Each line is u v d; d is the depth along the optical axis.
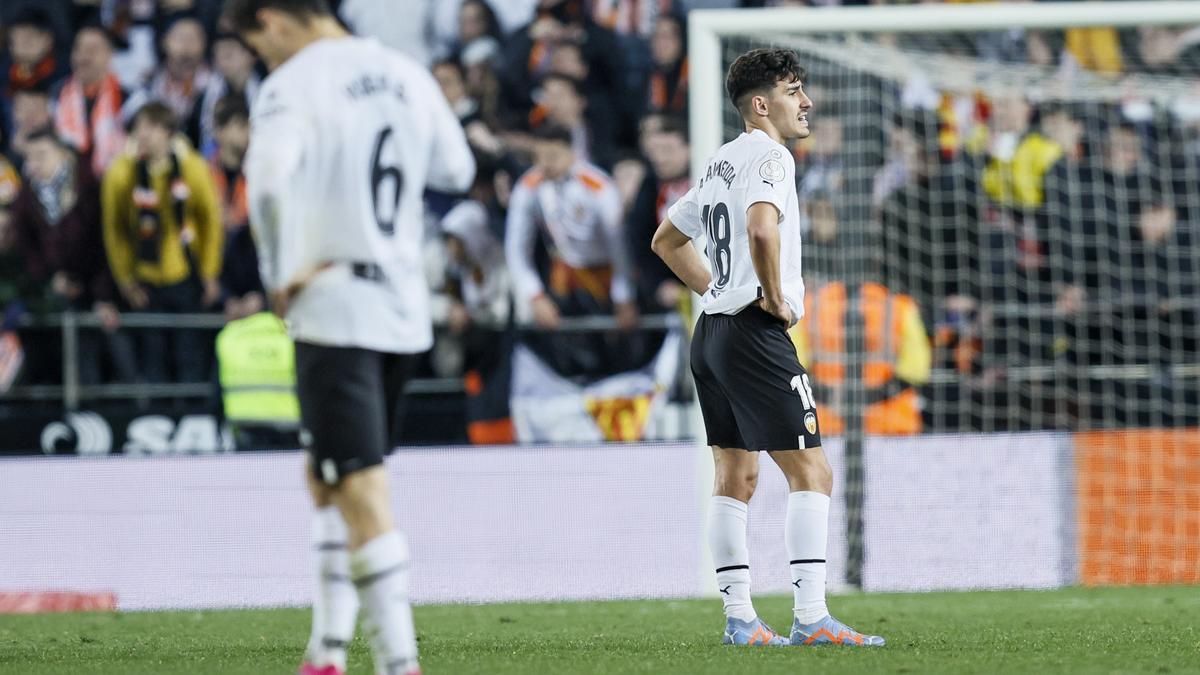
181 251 39.31
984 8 30.36
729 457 16.97
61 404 38.50
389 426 12.34
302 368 11.52
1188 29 41.12
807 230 34.72
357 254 11.55
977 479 31.75
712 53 29.98
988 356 37.69
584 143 40.72
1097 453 31.95
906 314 34.81
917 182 38.81
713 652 15.94
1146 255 38.50
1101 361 38.19
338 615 12.02
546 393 37.38
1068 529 31.78
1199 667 14.31
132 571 32.41
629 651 16.52
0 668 15.42
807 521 16.39
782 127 16.47
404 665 11.42
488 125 40.50
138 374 38.97
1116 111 39.22
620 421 36.91
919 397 36.06
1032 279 38.44
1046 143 39.03
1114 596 27.28
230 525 32.34
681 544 31.91
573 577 31.84
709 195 16.64
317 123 11.55
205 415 37.19
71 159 40.72
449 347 38.03
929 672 13.73
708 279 17.36
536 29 41.66
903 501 31.64
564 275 38.06
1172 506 31.91
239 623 23.30
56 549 32.47
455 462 32.19
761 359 16.09
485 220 38.72
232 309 38.78
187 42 41.66
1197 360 38.12
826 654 15.55
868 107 37.25
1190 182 39.00
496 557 31.95
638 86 41.44
